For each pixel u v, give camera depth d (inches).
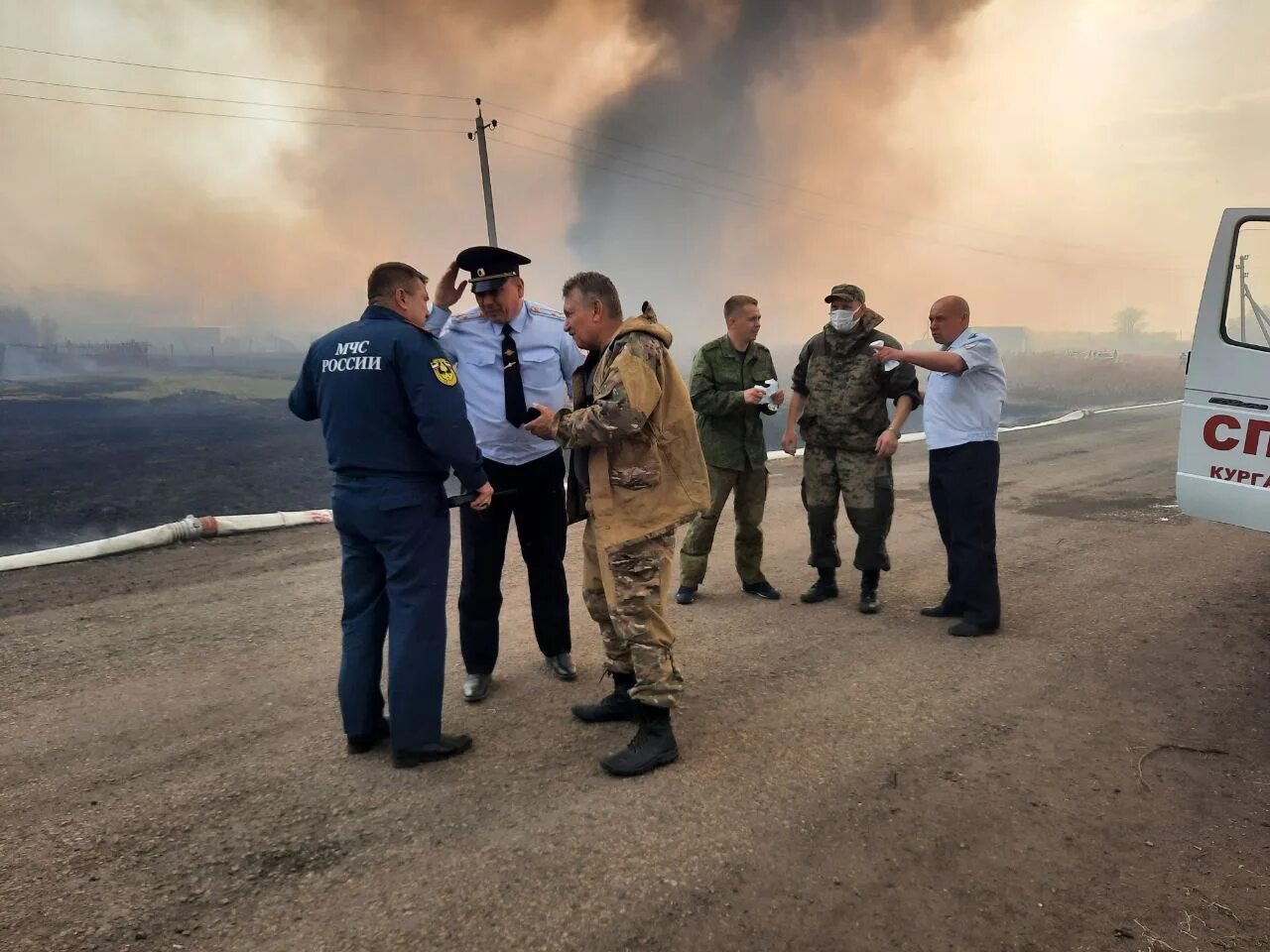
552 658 135.5
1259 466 129.8
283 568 206.5
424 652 102.9
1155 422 619.8
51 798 96.7
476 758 106.0
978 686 127.8
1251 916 72.7
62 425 1071.0
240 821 90.8
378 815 91.6
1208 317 136.1
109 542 219.8
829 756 104.6
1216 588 183.0
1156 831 87.0
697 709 120.0
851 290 162.4
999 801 93.1
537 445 127.6
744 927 71.2
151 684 132.6
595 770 101.9
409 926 72.0
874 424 164.6
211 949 69.6
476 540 123.3
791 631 156.6
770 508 290.8
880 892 76.3
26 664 141.1
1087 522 261.7
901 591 186.2
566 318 110.4
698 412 170.1
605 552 102.2
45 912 74.8
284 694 128.4
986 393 149.6
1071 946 68.8
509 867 80.8
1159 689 126.5
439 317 123.6
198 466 663.1
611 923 71.8
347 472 102.0
